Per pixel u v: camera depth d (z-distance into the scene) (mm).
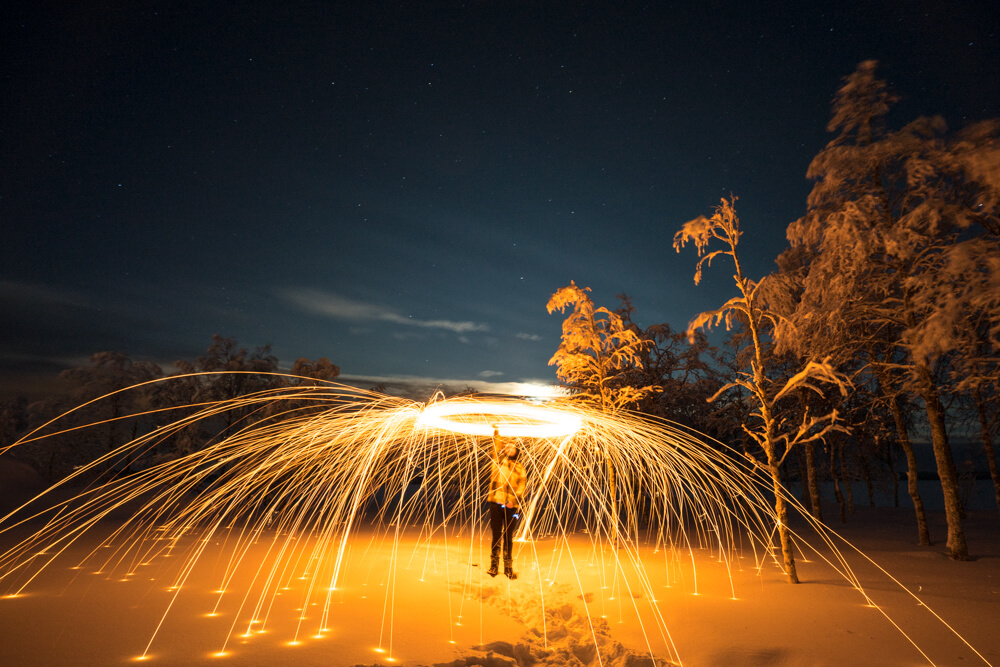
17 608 5207
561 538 12320
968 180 10234
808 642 5113
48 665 3844
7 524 13172
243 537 10477
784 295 9031
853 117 11938
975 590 7738
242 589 6164
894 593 7270
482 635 4965
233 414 20594
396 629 4941
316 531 11633
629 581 7629
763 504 8648
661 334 20672
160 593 5906
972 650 4961
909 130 11258
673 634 5277
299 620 5066
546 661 4559
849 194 12094
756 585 7633
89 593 5848
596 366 14664
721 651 4820
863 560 10523
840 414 16641
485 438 8664
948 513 11367
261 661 4043
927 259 10734
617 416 9414
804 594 7102
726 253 9078
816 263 11641
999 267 8969
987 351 10852
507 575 7480
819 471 27891
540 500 13242
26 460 22062
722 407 18391
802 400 15961
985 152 9625
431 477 8609
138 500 15773
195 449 20531
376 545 9883
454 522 13688
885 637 5297
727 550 11266
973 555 11664
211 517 12469
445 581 7023
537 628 5355
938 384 12078
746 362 13945
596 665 4520
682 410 20609
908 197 11188
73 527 11992
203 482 14625
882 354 13398
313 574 7070
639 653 4730
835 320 11234
